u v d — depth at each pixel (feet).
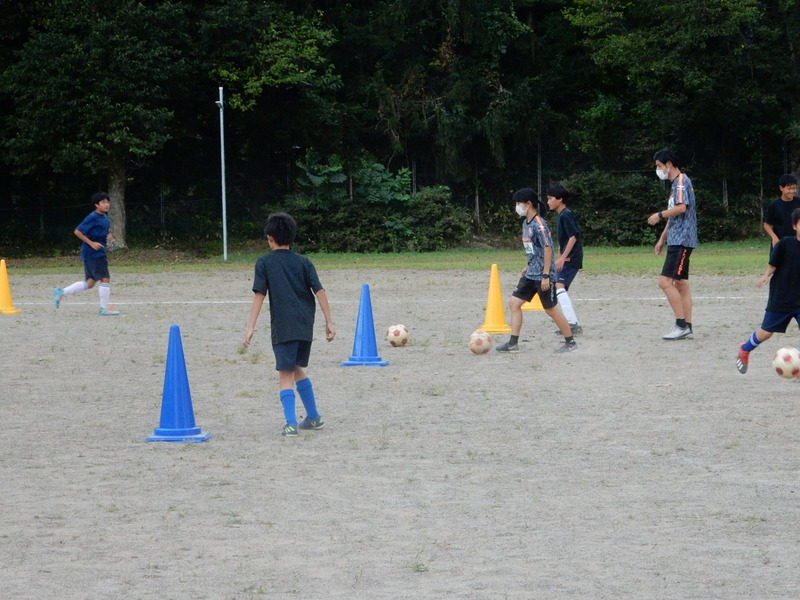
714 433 26.37
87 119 112.68
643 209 136.98
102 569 16.48
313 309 27.30
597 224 136.15
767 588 15.15
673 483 21.53
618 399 31.42
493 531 18.29
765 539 17.58
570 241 45.52
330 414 29.96
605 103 144.97
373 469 23.20
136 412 30.71
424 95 140.46
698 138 144.36
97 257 58.75
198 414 30.22
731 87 133.69
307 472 22.99
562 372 36.83
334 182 134.31
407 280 82.33
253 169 141.59
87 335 49.75
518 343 44.86
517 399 31.76
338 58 141.18
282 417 29.68
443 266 98.78
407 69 139.03
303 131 134.10
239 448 25.63
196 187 140.05
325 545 17.60
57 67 111.75
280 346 26.78
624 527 18.42
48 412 30.71
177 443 26.30
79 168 122.31
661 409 29.71
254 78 126.52
